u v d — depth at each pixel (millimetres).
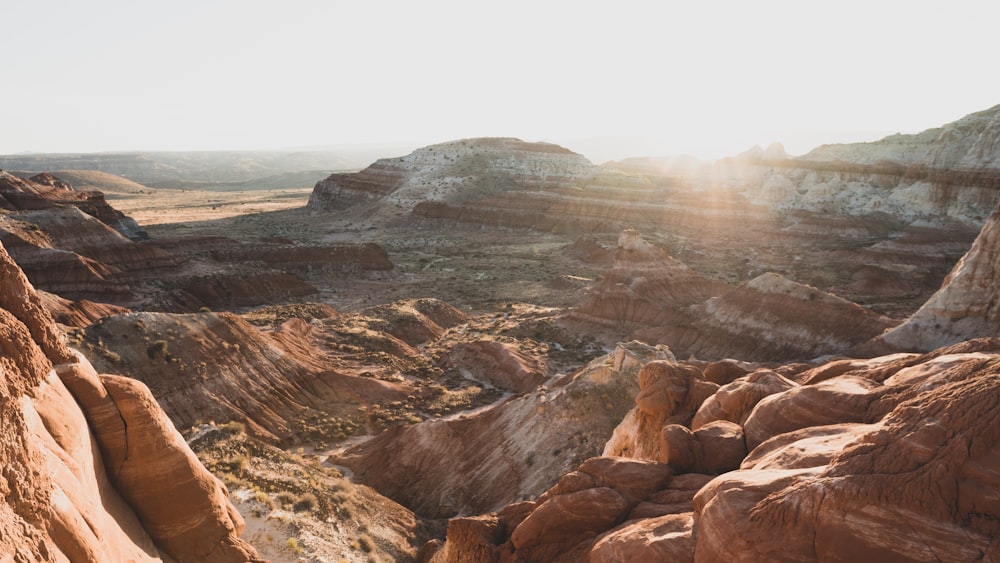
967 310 41062
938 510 9695
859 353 44656
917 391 14133
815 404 16359
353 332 60406
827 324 57281
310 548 24172
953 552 9297
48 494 10695
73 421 12625
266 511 25859
